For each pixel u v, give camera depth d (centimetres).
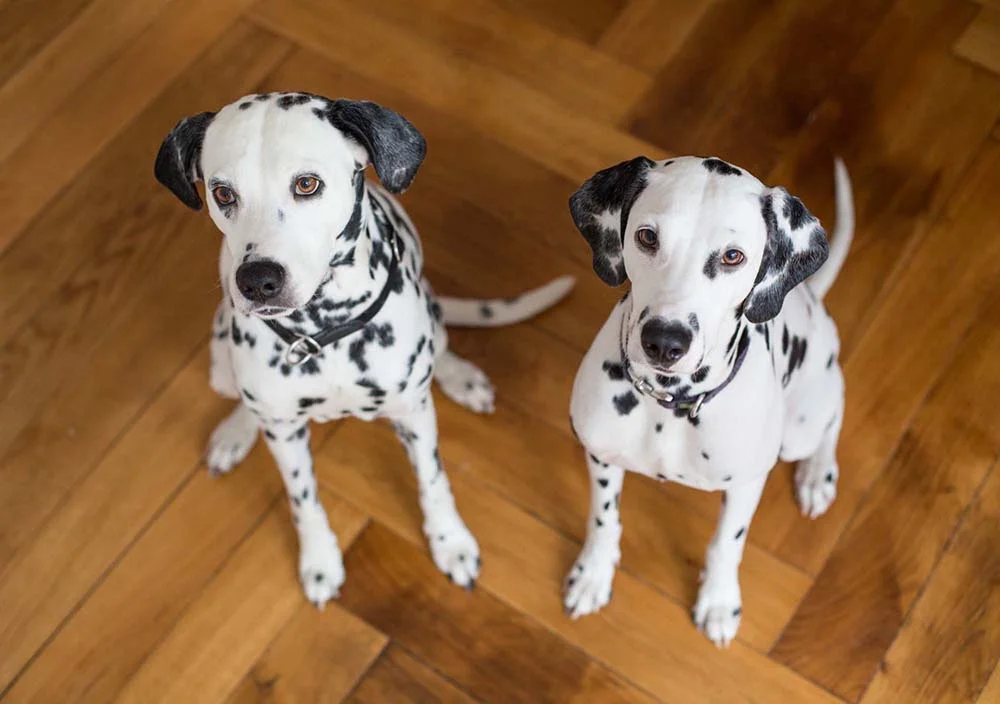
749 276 173
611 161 300
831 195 294
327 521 250
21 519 261
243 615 252
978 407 269
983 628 247
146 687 245
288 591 254
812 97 308
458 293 286
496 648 249
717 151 302
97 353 279
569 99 309
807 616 249
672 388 192
